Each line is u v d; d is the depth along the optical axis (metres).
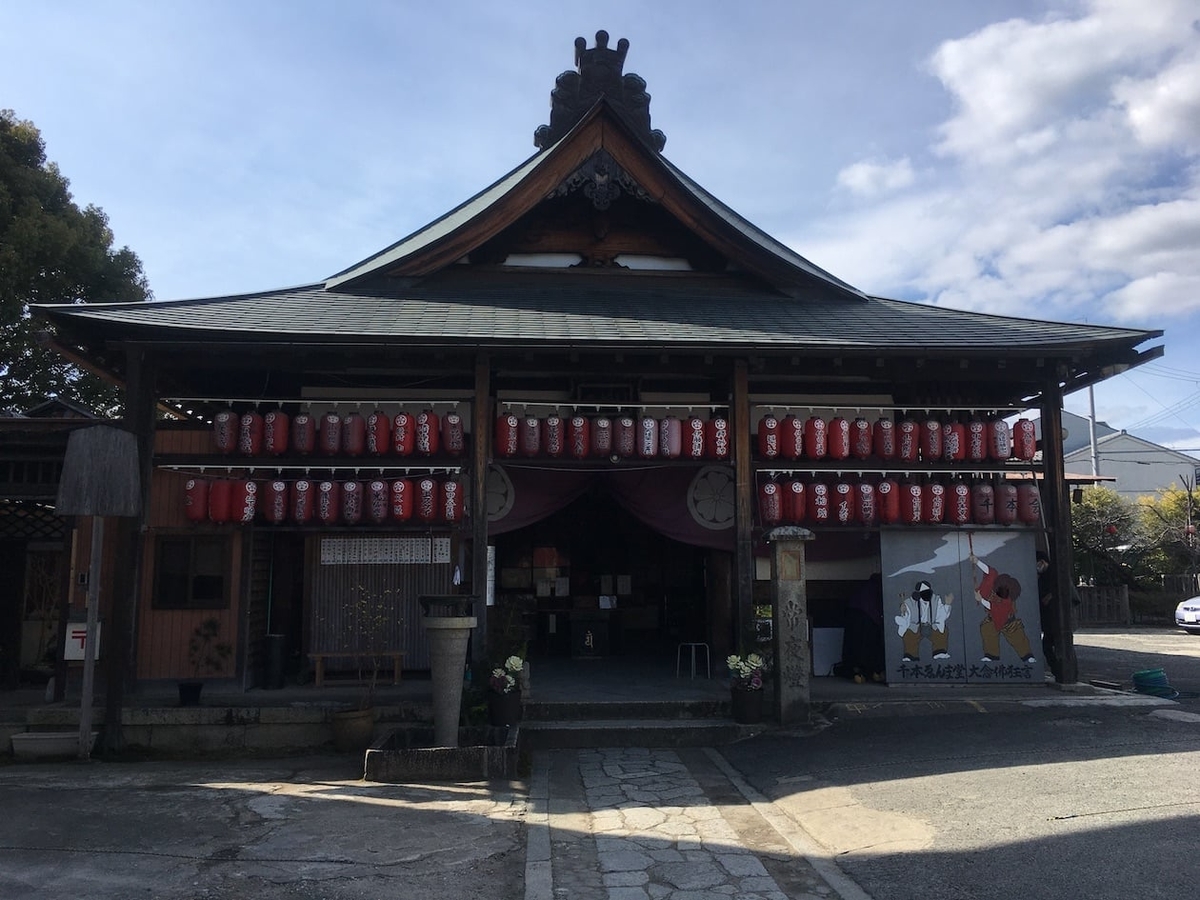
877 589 10.77
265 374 11.00
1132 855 4.89
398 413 10.47
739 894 4.77
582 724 8.73
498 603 13.08
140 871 4.97
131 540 9.02
